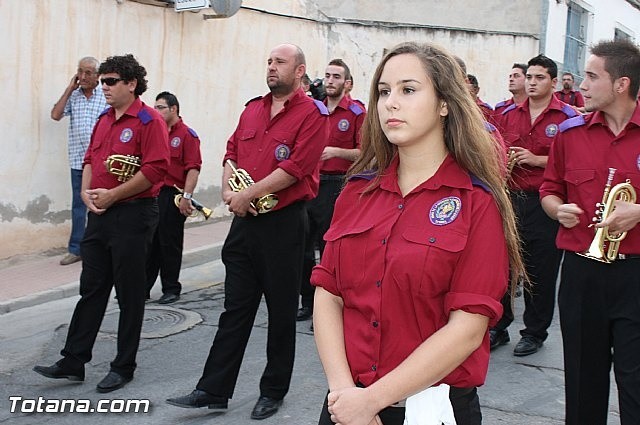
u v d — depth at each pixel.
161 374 5.21
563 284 3.65
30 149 8.44
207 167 10.98
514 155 5.45
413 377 1.95
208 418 4.48
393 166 2.21
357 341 2.13
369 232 2.13
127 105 4.79
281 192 4.36
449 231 2.03
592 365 3.59
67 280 7.72
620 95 3.46
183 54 10.35
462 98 2.10
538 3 14.91
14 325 6.43
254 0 11.43
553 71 5.76
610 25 17.80
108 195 4.66
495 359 5.54
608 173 3.51
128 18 9.48
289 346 4.50
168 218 7.04
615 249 3.39
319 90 8.10
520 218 5.53
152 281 7.18
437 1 15.38
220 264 8.98
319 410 4.59
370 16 15.64
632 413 3.41
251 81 11.57
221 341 4.44
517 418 4.44
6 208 8.25
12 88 8.19
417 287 2.02
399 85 2.08
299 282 4.51
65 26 8.67
